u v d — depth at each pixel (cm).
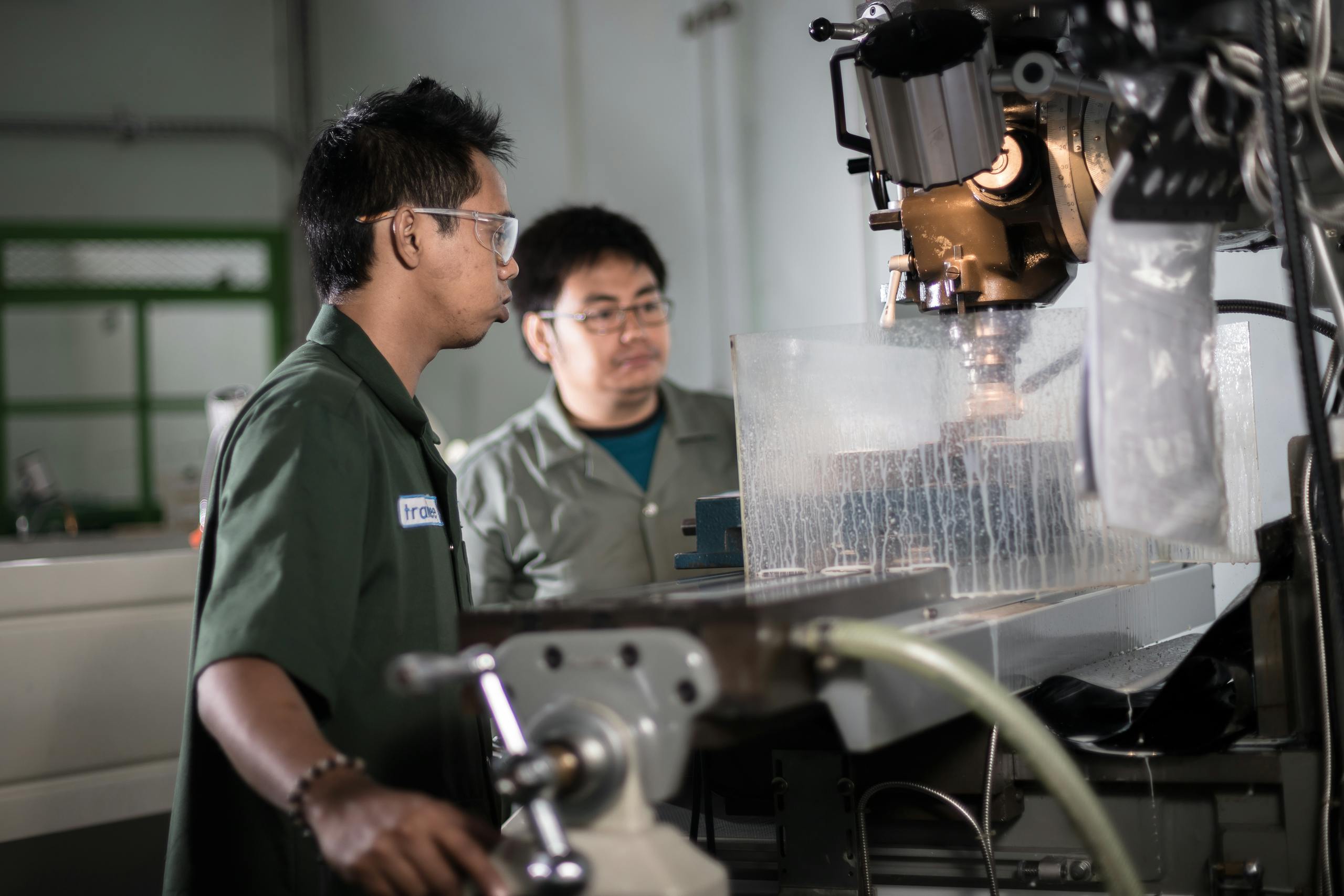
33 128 594
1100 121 94
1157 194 73
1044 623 93
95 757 164
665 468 206
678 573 202
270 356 629
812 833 93
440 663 65
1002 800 89
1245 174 74
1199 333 77
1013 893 91
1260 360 170
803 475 97
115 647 167
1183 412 74
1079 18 70
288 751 76
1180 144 74
